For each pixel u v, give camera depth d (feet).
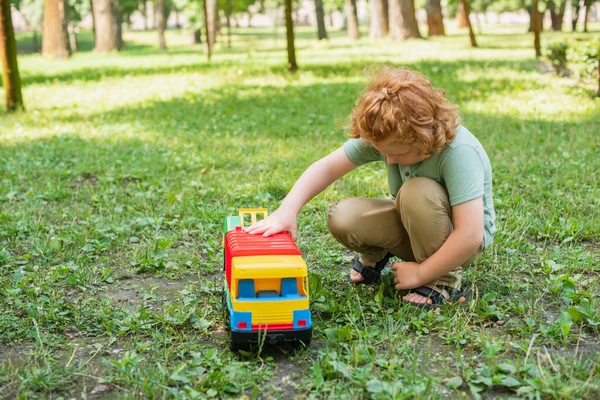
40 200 16.67
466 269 11.63
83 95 40.93
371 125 8.68
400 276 9.93
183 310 10.07
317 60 64.34
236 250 8.63
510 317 9.79
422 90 8.68
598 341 8.93
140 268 12.05
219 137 25.71
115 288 11.32
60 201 16.84
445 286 10.12
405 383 7.79
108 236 13.69
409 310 9.78
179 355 8.65
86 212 15.66
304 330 8.45
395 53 72.43
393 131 8.54
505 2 136.46
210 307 10.18
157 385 7.82
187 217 15.10
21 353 8.86
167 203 16.39
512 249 12.59
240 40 134.21
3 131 27.55
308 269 12.03
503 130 25.03
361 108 8.83
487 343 8.68
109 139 25.13
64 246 13.07
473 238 9.28
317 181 10.21
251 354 8.56
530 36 105.60
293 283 8.49
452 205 9.37
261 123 28.81
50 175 19.48
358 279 11.01
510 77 42.47
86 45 149.28
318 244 13.23
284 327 8.41
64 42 85.66
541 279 11.35
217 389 7.80
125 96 39.86
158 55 88.22
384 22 113.39
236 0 107.55
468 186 9.23
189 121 29.55
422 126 8.59
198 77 48.91
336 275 11.67
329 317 9.87
